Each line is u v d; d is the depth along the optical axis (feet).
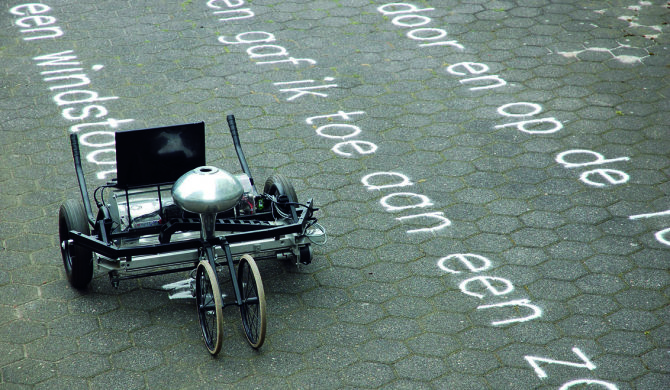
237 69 31.14
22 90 29.35
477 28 34.63
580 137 26.50
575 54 32.19
